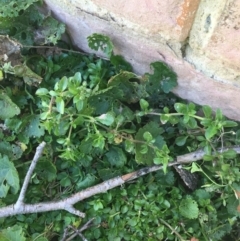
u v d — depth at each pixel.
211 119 0.54
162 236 0.58
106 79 0.61
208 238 0.59
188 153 0.58
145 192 0.59
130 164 0.59
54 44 0.60
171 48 0.52
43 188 0.59
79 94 0.52
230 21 0.44
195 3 0.46
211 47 0.48
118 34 0.55
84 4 0.53
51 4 0.57
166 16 0.48
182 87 0.58
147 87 0.58
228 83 0.52
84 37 0.60
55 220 0.58
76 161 0.59
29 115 0.58
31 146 0.60
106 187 0.57
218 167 0.56
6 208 0.56
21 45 0.58
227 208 0.59
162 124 0.60
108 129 0.56
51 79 0.60
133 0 0.48
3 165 0.56
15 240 0.54
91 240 0.59
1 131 0.58
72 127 0.56
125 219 0.58
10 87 0.60
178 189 0.59
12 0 0.56
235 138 0.58
